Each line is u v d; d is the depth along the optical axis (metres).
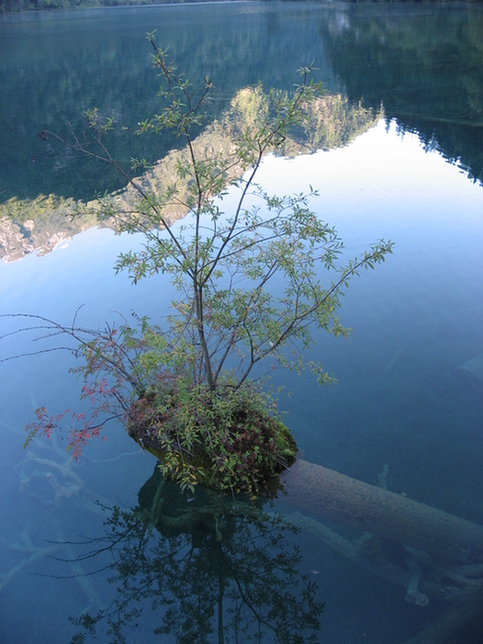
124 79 29.70
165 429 5.16
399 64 29.88
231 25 57.28
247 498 5.04
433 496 4.88
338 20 54.19
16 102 25.28
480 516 4.67
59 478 5.36
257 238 5.24
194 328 5.26
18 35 51.94
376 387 6.33
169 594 4.32
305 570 4.39
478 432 5.58
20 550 4.69
